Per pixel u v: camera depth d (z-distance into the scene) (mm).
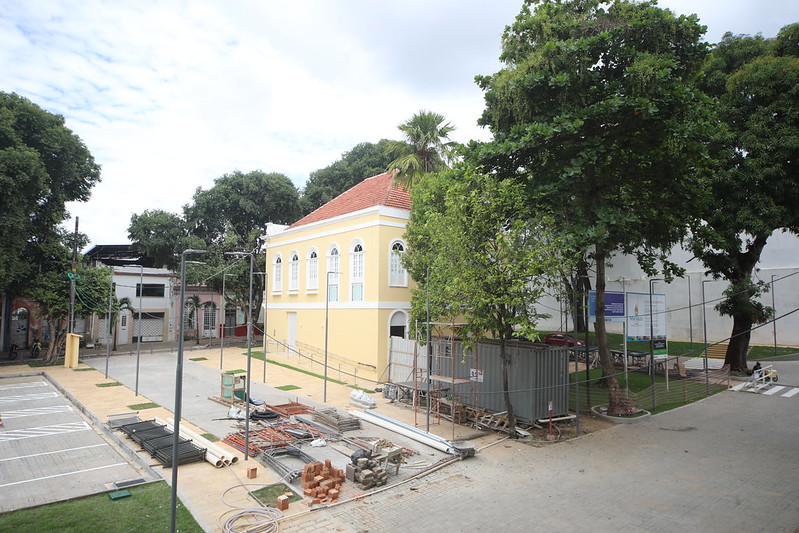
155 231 39781
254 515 9047
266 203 40969
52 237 30875
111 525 8523
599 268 17359
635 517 9094
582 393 20547
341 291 26375
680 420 16438
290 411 16609
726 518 9055
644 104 12875
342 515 9156
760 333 31875
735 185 19047
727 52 22188
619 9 15414
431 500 9891
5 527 8383
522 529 8625
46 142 28266
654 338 19547
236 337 44688
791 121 18516
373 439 13633
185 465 11664
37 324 36438
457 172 15484
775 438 14297
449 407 16781
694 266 34281
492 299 12930
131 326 39719
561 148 15094
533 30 16062
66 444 13734
